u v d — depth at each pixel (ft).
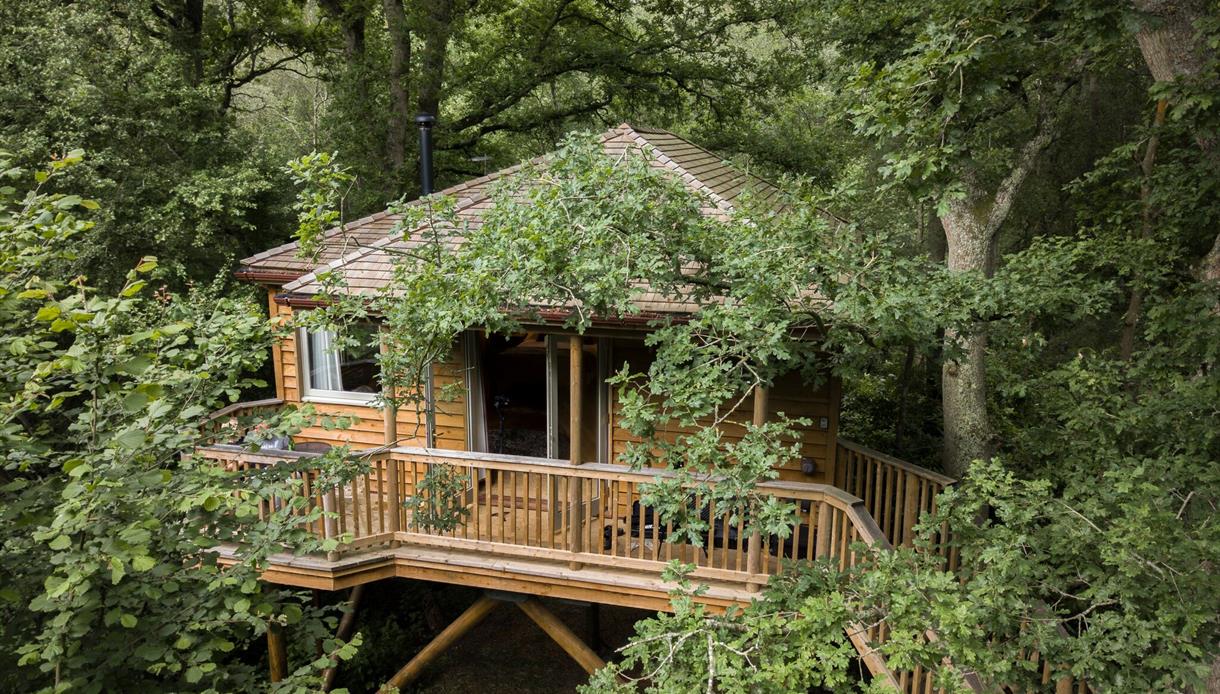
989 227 34.32
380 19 66.85
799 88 64.18
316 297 21.16
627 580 24.90
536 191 20.31
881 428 46.42
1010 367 39.75
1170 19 19.57
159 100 44.27
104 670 12.25
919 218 56.13
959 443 35.06
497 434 32.37
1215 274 22.35
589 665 28.22
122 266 41.45
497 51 66.13
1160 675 14.39
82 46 41.78
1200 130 20.16
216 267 47.24
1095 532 16.31
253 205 45.01
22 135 37.45
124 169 41.93
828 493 22.18
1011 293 23.30
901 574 14.62
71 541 11.50
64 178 37.24
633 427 16.71
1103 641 14.24
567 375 30.83
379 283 29.86
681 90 69.87
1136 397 23.09
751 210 20.88
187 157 46.44
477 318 20.07
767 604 15.89
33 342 11.80
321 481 18.17
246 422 15.84
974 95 17.54
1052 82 32.42
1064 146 48.37
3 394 12.44
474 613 29.63
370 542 26.68
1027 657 17.89
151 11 53.11
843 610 13.76
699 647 13.69
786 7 58.65
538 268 18.48
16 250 13.03
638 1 66.49
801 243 18.85
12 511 12.06
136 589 12.59
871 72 18.35
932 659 12.99
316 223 20.04
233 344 15.33
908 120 17.81
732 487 16.10
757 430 16.31
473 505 30.86
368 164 58.08
